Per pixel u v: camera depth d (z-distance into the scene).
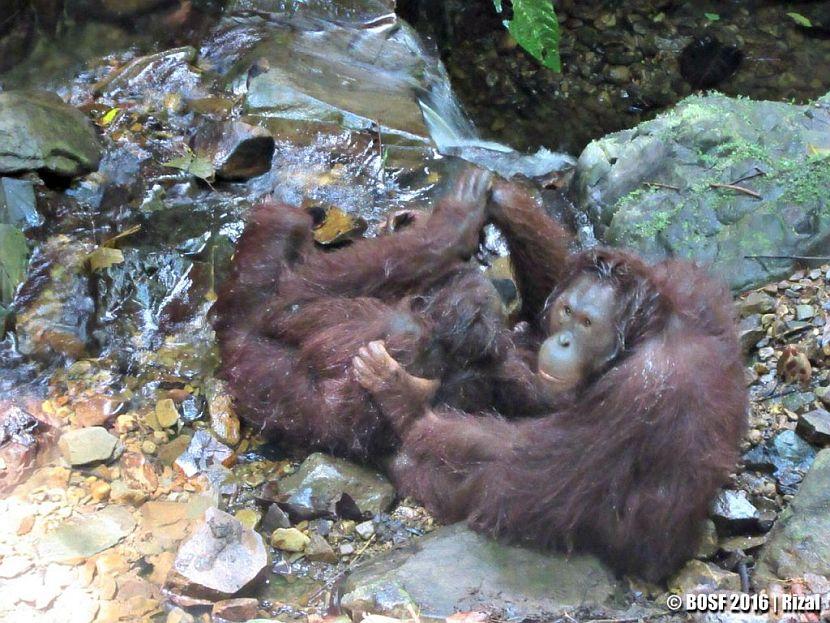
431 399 5.16
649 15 7.00
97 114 5.96
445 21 6.97
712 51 6.87
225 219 5.75
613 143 6.01
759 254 5.66
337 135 6.04
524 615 4.84
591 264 5.04
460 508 5.04
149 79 6.10
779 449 5.25
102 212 5.68
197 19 6.30
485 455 5.02
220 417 5.27
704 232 5.75
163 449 5.20
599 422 4.90
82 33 6.09
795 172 5.78
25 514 5.00
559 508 4.91
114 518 5.03
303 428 5.22
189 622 4.82
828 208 5.69
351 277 5.35
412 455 5.10
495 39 6.91
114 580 4.90
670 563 4.97
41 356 5.34
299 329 5.27
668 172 5.94
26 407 5.23
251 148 5.85
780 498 5.18
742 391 5.02
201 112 6.04
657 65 6.83
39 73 6.02
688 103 6.11
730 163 5.84
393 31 6.66
